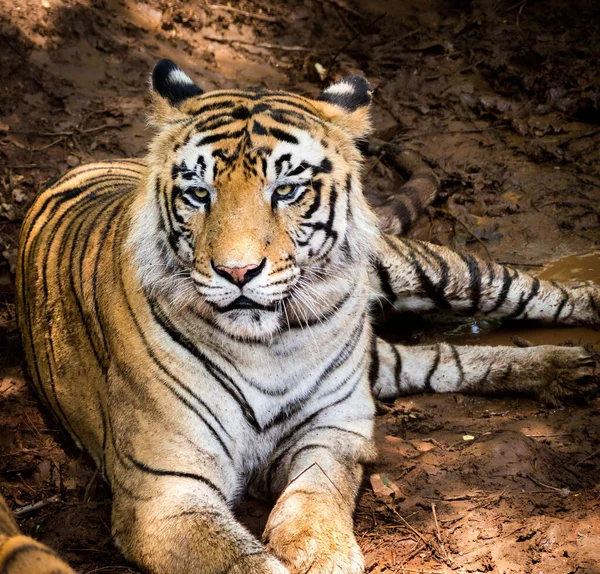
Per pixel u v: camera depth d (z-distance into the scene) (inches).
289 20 647.1
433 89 592.4
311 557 236.2
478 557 247.8
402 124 563.5
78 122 503.8
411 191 467.2
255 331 260.1
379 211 446.0
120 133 502.0
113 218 308.2
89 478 307.6
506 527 257.6
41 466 309.9
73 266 311.4
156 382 268.7
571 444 299.7
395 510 271.9
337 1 663.8
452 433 315.3
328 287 274.1
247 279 247.9
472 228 458.0
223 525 245.6
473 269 387.9
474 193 486.0
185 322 267.4
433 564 248.2
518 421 320.5
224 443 273.6
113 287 286.8
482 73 604.1
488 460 287.7
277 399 278.1
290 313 266.2
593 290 388.5
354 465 277.3
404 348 358.0
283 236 255.9
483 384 348.8
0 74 508.1
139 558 251.9
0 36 519.2
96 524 281.7
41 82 516.4
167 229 266.7
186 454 264.7
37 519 285.1
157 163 271.3
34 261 336.2
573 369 332.8
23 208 447.8
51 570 176.1
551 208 464.1
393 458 300.7
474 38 637.3
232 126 259.6
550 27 635.5
